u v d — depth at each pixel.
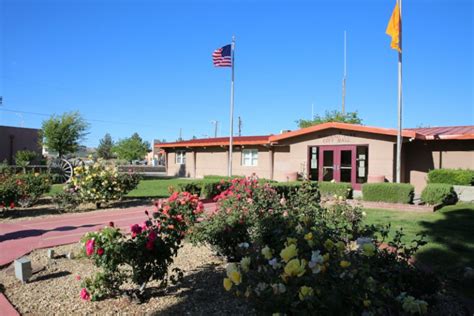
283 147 20.25
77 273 4.50
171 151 28.14
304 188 8.19
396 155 14.11
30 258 5.21
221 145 22.66
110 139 73.62
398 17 12.72
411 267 3.46
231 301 3.54
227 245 4.75
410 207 10.27
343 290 2.19
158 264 3.61
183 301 3.58
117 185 10.77
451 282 4.00
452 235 6.53
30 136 28.94
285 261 2.39
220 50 20.38
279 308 2.12
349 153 15.73
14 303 3.57
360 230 3.97
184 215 4.73
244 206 5.13
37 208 10.45
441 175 12.87
